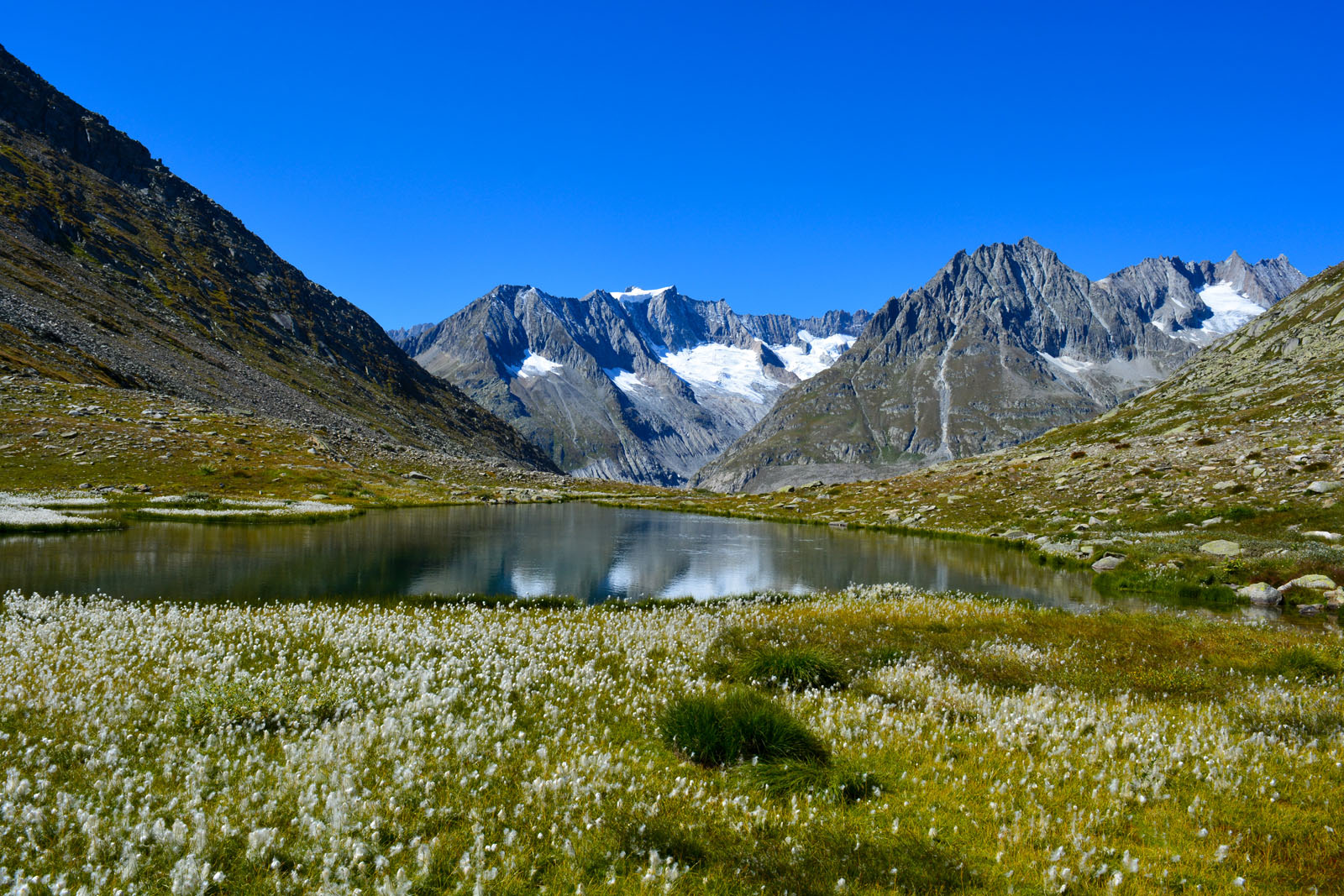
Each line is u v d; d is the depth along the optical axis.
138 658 13.71
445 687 12.43
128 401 79.75
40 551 33.94
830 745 10.66
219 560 34.19
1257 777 9.88
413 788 8.30
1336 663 17.17
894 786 9.30
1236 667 18.41
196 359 123.69
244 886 6.35
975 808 8.74
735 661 16.89
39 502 46.00
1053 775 9.77
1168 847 7.92
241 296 186.12
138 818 7.27
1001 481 66.25
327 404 153.38
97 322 110.81
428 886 6.50
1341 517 37.22
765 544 50.88
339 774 8.33
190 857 6.43
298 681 12.40
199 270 179.75
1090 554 40.84
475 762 9.16
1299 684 15.94
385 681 12.76
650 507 85.00
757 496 96.88
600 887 6.64
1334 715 12.88
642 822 7.74
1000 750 10.84
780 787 9.10
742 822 7.99
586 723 11.34
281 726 10.13
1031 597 31.83
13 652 13.48
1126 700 14.24
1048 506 55.44
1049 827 8.20
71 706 10.40
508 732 10.65
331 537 44.44
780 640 20.09
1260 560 33.12
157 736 9.64
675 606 28.62
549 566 38.91
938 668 17.23
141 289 147.50
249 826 7.20
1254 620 26.36
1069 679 16.94
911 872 7.10
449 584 32.28
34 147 178.62
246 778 8.20
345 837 7.03
